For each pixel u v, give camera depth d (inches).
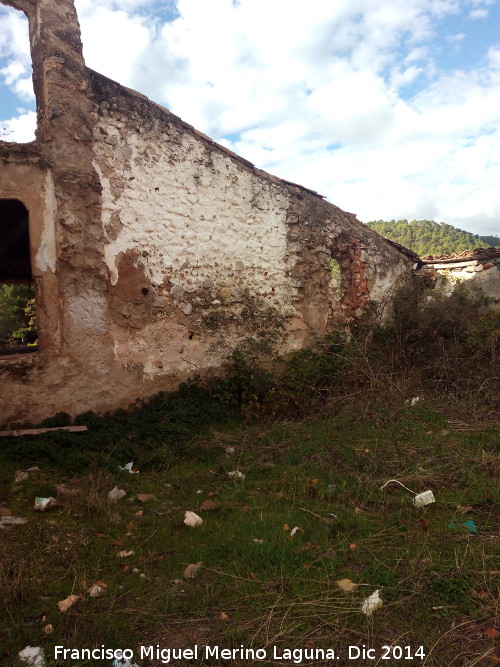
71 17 247.4
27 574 125.9
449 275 490.6
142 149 267.4
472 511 158.9
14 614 110.0
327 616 110.7
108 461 205.2
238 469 204.7
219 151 305.7
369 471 191.6
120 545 144.0
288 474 194.9
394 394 272.8
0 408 221.1
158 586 123.7
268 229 336.5
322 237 373.1
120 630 106.8
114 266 255.8
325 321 371.9
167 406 267.3
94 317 247.8
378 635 105.1
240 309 318.7
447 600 115.8
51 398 233.6
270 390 283.4
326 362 326.6
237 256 317.1
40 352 232.7
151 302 271.7
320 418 264.8
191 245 291.3
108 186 253.1
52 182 235.5
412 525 150.8
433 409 262.7
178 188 284.4
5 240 350.9
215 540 145.9
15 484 181.3
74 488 179.9
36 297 233.1
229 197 312.2
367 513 162.2
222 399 281.1
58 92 237.1
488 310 428.1
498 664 96.6
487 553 133.3
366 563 132.2
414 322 401.4
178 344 284.2
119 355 257.1
